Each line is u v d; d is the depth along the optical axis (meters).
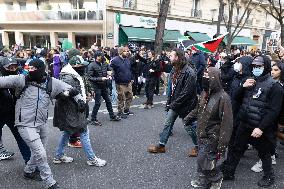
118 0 22.80
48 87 4.07
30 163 4.38
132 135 6.58
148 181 4.49
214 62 9.00
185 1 27.47
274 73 4.77
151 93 9.31
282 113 4.10
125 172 4.76
